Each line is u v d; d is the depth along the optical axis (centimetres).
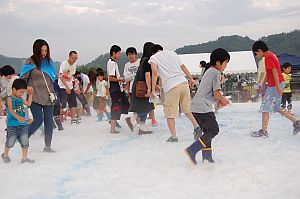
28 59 611
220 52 509
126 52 838
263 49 697
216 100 523
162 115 1151
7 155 557
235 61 2645
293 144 604
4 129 950
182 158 534
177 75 670
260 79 988
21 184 440
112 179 445
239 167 466
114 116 802
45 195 396
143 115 771
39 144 696
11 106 545
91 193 394
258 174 432
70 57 960
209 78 508
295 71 2414
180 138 706
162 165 498
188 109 678
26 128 557
